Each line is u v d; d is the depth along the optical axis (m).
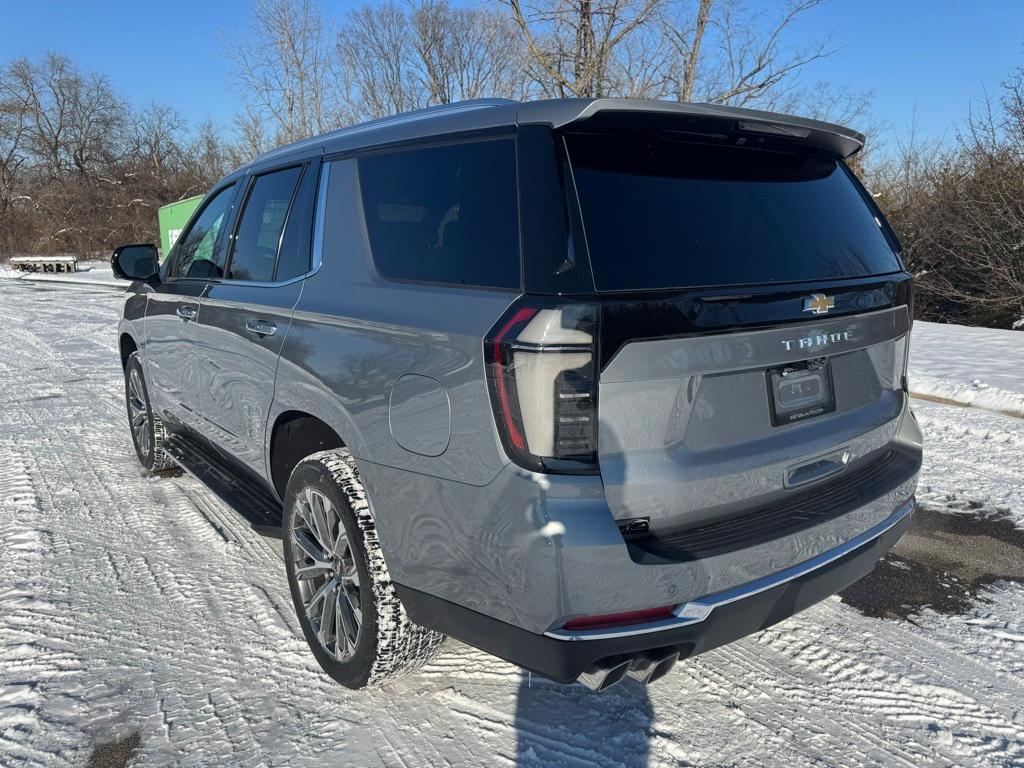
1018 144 14.27
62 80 50.88
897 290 2.66
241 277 3.39
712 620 2.04
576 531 1.86
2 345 11.06
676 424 2.02
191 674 2.79
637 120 2.13
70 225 45.12
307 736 2.45
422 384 2.16
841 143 2.65
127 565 3.69
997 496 4.63
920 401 7.18
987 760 2.33
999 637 3.04
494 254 2.11
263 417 3.10
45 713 2.56
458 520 2.09
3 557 3.77
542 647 1.97
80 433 6.12
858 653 2.92
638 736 2.43
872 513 2.48
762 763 2.31
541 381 1.86
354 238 2.67
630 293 1.92
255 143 27.27
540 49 14.36
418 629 2.46
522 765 2.30
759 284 2.19
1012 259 14.02
